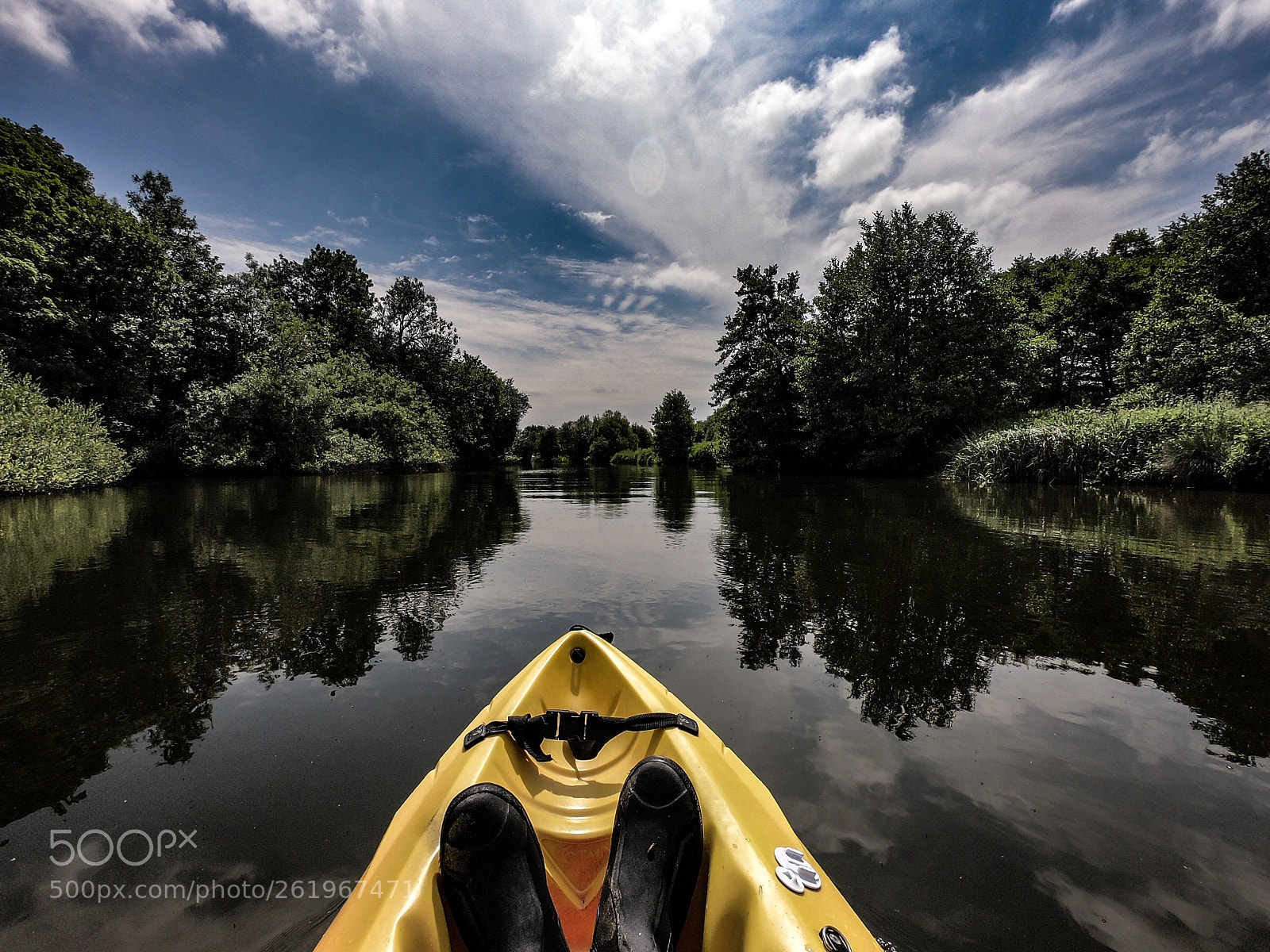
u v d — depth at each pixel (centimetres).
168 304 2453
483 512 1288
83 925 177
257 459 2345
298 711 325
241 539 879
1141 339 2170
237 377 2494
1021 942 172
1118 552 748
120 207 2478
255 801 241
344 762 271
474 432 4934
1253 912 184
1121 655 411
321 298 4262
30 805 241
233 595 570
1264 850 214
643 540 901
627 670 280
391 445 3147
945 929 176
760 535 945
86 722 315
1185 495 1377
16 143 2141
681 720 228
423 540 892
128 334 2077
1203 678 371
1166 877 200
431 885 155
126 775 262
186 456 2202
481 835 161
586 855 208
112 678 373
